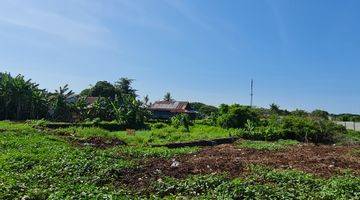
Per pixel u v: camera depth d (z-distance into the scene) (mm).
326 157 30781
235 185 16516
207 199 14961
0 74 82000
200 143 41188
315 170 23688
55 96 76562
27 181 17031
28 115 76750
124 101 69188
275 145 40469
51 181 17344
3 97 74000
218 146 38812
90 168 20297
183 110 111000
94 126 57125
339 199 15422
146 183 18188
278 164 25562
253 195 15500
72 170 19688
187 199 15336
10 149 26172
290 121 55125
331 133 54938
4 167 19984
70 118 75938
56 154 23750
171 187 17031
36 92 76125
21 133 35406
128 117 64438
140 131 55156
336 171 23625
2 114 74688
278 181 18688
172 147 37781
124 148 31031
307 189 17109
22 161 21312
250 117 64250
